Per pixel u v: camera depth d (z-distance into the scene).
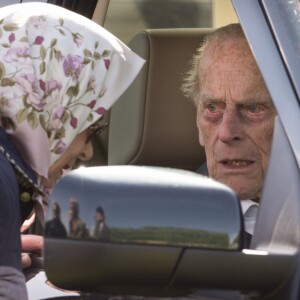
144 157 7.54
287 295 4.41
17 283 4.88
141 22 8.15
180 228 4.27
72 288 4.40
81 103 5.55
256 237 4.69
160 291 4.49
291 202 4.51
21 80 5.35
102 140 7.57
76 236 4.28
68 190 4.30
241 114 6.32
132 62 5.73
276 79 4.71
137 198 4.29
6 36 5.42
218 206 4.28
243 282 4.40
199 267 4.34
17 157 5.30
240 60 6.27
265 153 6.32
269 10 4.83
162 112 7.52
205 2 8.21
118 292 4.52
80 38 5.56
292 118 4.63
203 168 7.21
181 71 7.53
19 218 4.98
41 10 5.56
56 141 5.52
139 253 4.30
